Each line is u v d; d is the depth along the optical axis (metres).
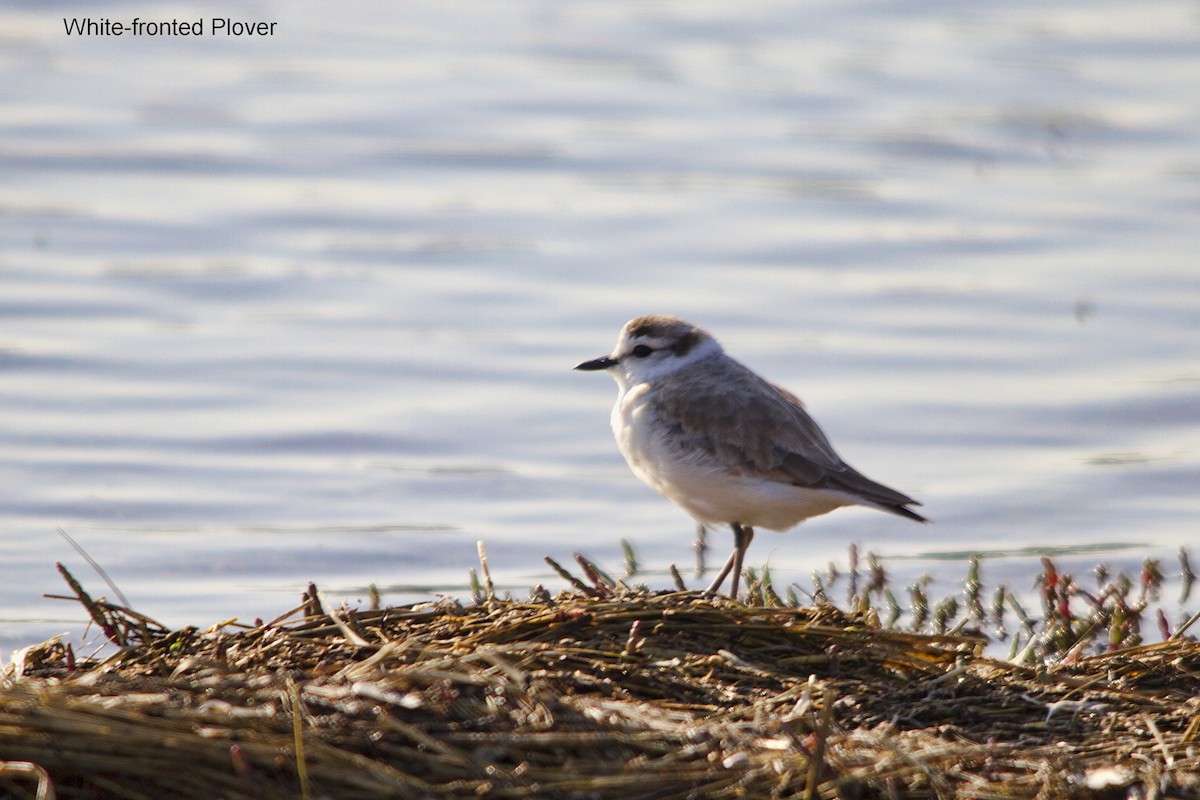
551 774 6.88
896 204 22.89
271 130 24.89
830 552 13.96
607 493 15.19
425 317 19.19
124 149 23.75
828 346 18.61
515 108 26.11
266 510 14.48
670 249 21.25
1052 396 17.39
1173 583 12.95
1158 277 20.47
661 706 7.70
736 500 11.16
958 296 19.94
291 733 6.99
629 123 25.88
